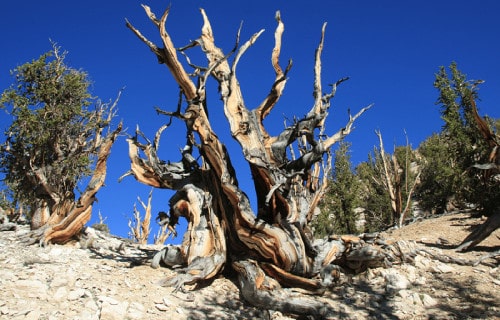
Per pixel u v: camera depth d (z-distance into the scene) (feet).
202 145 33.19
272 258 30.63
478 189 46.70
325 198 63.52
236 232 32.30
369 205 77.20
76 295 25.57
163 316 25.66
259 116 33.60
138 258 36.04
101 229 56.18
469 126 50.67
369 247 32.78
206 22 35.78
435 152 70.08
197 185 34.68
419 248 35.91
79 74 49.55
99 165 40.14
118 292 27.43
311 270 31.07
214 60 34.35
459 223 47.91
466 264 34.55
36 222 41.16
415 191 76.79
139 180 35.24
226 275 32.37
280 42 36.19
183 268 31.91
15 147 44.60
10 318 22.13
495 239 40.91
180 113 32.71
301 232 30.91
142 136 35.45
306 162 32.55
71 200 41.50
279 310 28.02
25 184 46.80
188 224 33.65
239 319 26.96
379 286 31.63
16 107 45.14
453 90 52.06
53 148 45.29
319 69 34.04
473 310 27.71
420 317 27.45
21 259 32.22
